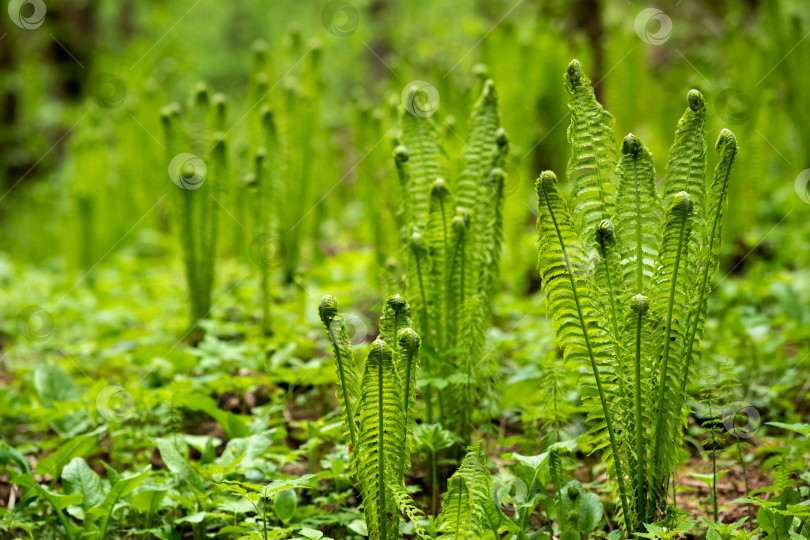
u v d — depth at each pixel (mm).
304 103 3932
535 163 4922
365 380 2240
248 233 4090
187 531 2611
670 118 4598
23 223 6402
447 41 7398
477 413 2762
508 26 4582
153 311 4176
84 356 3703
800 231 4164
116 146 6121
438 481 2688
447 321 2668
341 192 5504
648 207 2350
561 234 2299
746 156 4133
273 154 3580
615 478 2367
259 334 3338
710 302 3367
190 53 9773
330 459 2654
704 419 2869
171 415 2746
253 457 2578
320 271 4152
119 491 2445
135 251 5656
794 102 4609
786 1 5969
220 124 3785
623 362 2328
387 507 2307
